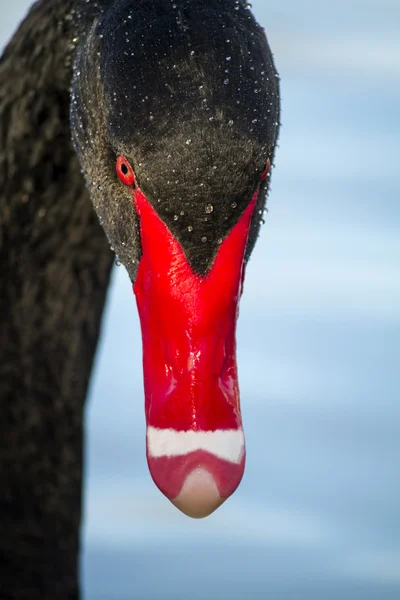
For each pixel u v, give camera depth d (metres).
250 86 5.99
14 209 8.34
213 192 5.89
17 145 8.05
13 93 7.93
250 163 5.94
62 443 9.14
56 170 8.16
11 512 9.04
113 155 6.30
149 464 5.94
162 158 5.89
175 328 6.02
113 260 8.91
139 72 6.00
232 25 6.16
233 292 6.04
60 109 7.86
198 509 5.80
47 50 7.65
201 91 5.90
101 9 6.86
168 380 6.02
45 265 8.66
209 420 5.92
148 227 6.08
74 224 8.49
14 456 9.04
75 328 8.94
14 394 8.98
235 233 6.02
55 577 9.20
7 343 8.85
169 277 6.03
